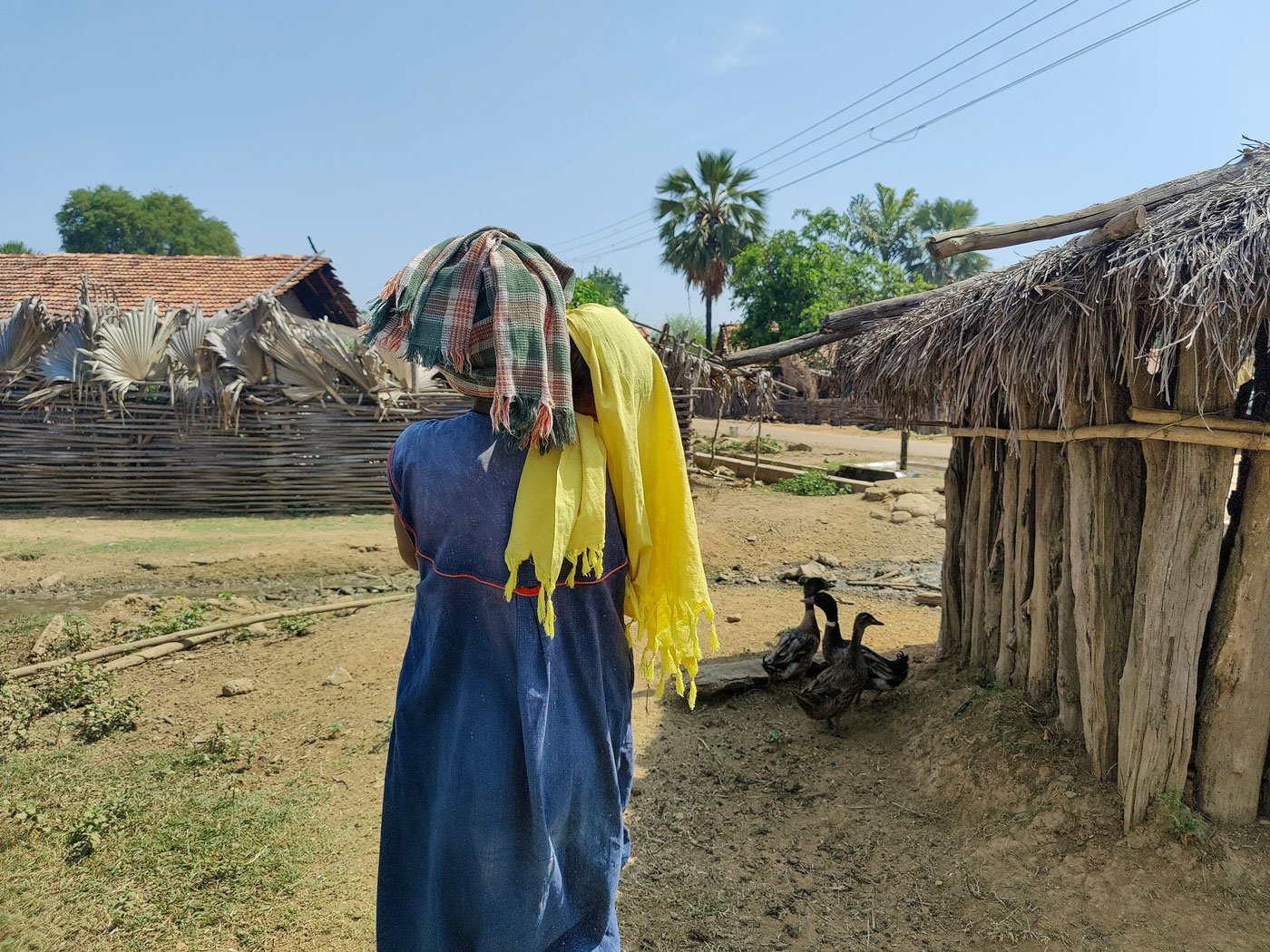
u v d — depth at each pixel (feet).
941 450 72.84
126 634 23.02
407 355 5.89
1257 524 10.08
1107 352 10.87
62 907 11.19
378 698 18.01
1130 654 10.85
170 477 41.01
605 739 6.23
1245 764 10.30
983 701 13.78
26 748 16.16
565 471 5.88
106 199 142.61
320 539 34.65
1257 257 9.05
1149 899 9.87
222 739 15.65
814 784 13.66
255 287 68.80
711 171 122.93
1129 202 11.62
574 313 6.33
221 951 10.32
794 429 95.35
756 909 10.73
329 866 12.01
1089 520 11.45
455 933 5.96
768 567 32.04
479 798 5.75
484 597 5.88
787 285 112.06
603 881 6.35
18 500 41.09
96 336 40.65
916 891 10.86
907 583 29.25
